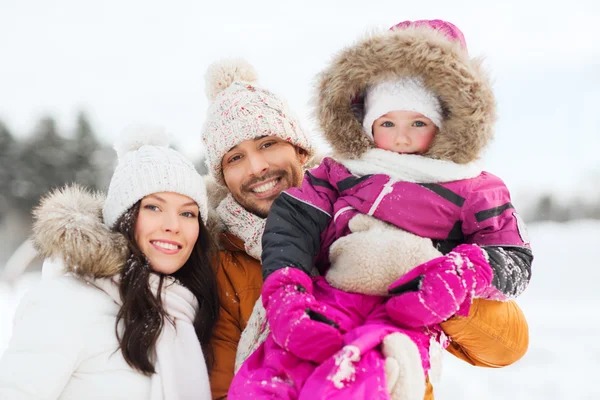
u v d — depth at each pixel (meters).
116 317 1.77
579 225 17.08
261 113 2.18
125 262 1.82
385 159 1.76
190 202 1.93
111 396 1.68
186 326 1.87
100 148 28.08
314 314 1.47
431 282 1.46
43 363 1.59
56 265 1.85
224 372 1.96
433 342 1.62
